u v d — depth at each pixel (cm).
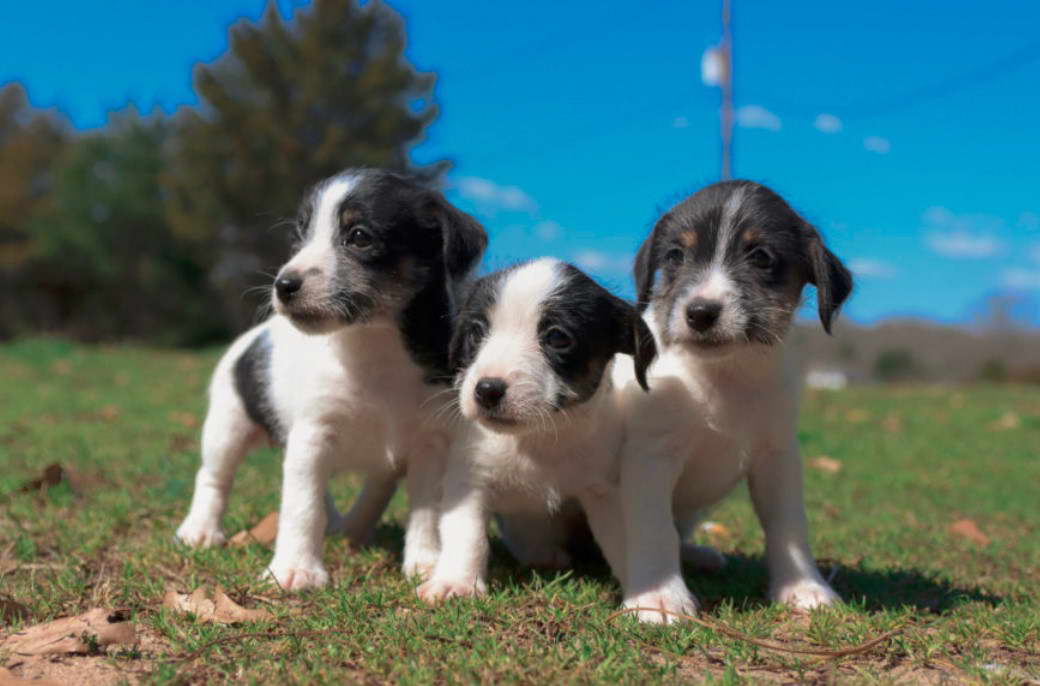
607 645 100
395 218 115
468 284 116
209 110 745
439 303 116
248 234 755
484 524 113
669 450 111
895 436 239
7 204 852
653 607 107
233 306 799
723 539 136
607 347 112
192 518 125
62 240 805
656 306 114
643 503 110
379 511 125
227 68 773
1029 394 369
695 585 117
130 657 98
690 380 112
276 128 728
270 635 101
